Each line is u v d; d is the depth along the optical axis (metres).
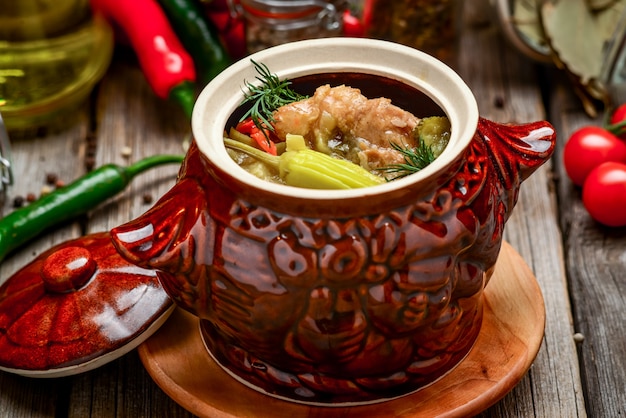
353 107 0.75
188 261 0.72
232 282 0.72
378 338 0.73
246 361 0.77
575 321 0.87
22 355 0.78
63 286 0.79
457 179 0.72
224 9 1.04
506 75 1.07
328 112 0.75
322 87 0.75
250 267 0.72
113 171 0.93
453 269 0.73
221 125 0.74
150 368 0.78
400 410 0.76
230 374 0.78
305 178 0.72
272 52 0.76
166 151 1.00
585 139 0.95
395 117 0.75
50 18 0.98
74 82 1.01
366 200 0.70
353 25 1.04
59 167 0.98
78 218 0.94
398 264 0.71
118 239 0.72
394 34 1.02
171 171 0.98
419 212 0.71
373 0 1.01
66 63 1.00
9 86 0.99
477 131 0.76
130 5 1.01
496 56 1.08
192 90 1.01
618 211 0.91
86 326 0.79
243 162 0.74
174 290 0.75
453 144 0.72
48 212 0.91
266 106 0.76
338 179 0.72
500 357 0.78
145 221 0.73
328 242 0.71
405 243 0.71
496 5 1.03
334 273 0.71
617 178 0.91
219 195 0.72
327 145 0.75
